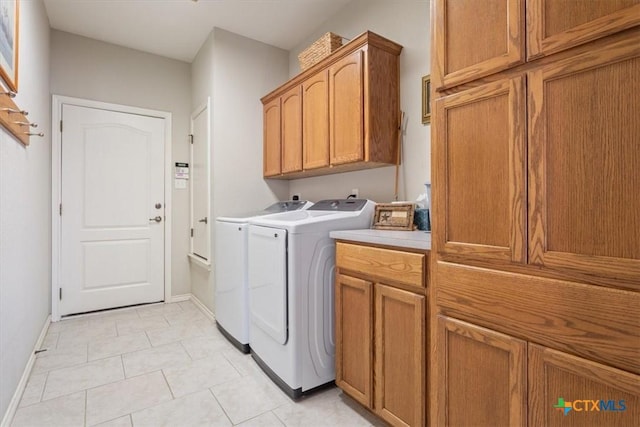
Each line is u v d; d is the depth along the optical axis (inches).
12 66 60.9
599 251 31.2
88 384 73.1
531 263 36.0
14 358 64.4
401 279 52.7
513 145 37.2
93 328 107.0
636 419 29.1
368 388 59.5
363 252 60.4
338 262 66.6
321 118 92.1
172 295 137.2
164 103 135.3
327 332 71.8
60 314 116.1
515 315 37.5
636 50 28.8
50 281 113.9
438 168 45.4
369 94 78.3
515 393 37.5
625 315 29.6
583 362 32.2
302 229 68.2
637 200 28.9
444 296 45.2
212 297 115.3
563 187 33.5
